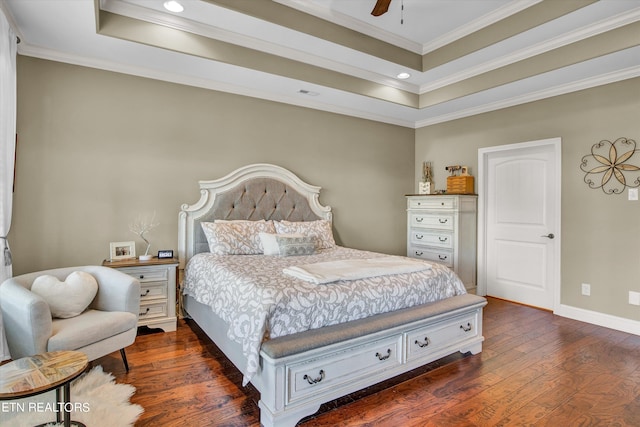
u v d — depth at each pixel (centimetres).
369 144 496
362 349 211
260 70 335
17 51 285
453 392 223
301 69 359
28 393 139
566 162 375
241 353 214
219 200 374
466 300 269
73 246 311
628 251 332
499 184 450
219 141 379
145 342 297
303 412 187
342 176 471
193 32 301
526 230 423
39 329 194
